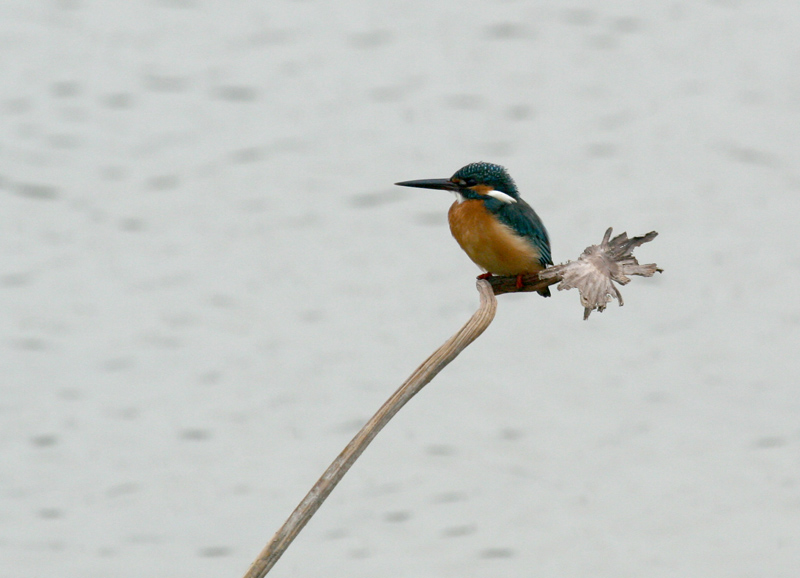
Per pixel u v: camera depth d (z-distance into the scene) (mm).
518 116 24688
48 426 15023
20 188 21500
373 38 28547
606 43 28359
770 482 13695
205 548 12891
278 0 30969
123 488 13820
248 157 22906
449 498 13680
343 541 13023
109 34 28594
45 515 13406
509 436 14852
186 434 14852
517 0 30766
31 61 26859
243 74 26609
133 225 20406
